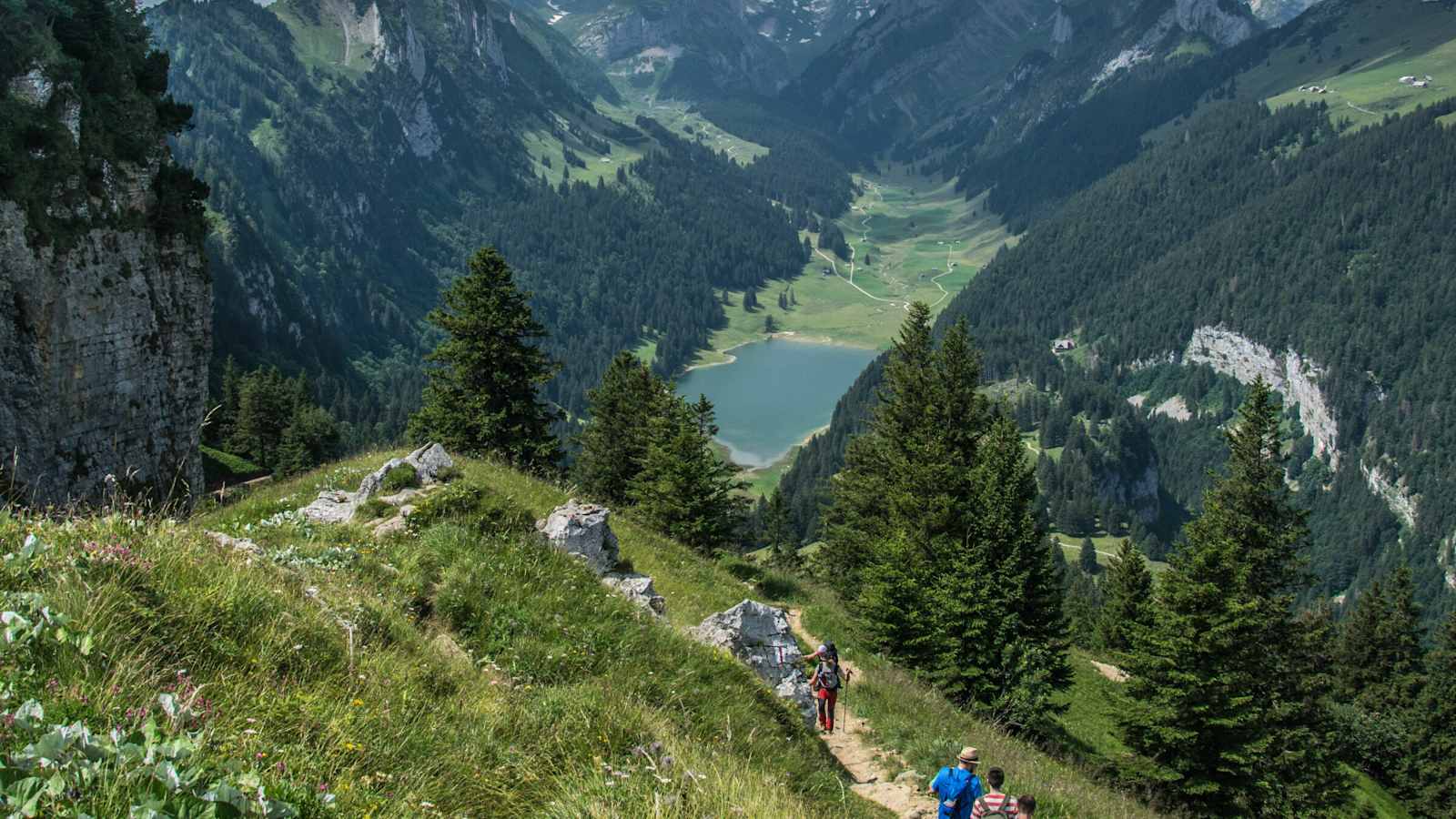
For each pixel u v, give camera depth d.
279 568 12.09
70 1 65.50
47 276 58.62
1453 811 65.31
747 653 22.77
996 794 13.52
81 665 6.92
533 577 16.83
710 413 65.00
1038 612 44.72
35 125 58.75
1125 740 39.69
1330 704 68.38
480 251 49.69
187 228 71.94
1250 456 47.97
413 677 10.82
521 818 8.90
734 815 9.51
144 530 10.41
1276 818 40.84
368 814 6.92
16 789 4.79
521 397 50.53
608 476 66.81
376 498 20.94
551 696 11.87
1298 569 47.81
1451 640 71.31
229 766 6.04
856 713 25.72
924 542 45.97
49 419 59.00
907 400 57.75
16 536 9.10
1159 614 40.44
